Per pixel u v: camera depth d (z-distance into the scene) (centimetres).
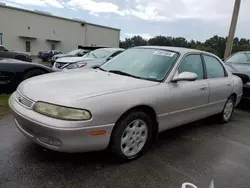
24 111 235
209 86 368
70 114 215
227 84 417
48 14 3509
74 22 3847
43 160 256
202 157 300
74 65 698
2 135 312
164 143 335
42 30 3484
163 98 285
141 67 330
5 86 491
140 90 266
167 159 286
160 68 319
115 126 245
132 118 257
